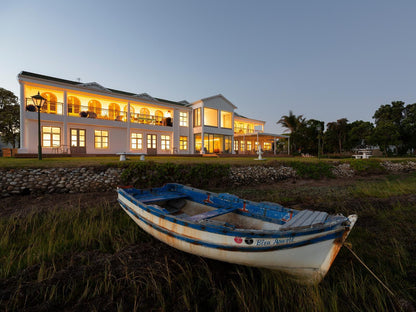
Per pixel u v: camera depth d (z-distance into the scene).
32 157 13.34
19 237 4.81
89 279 3.43
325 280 3.53
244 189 11.23
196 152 24.33
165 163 10.77
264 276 3.54
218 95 24.42
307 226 2.88
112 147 18.56
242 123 32.03
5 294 3.05
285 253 3.02
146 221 4.30
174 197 5.72
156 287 3.23
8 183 7.57
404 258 4.03
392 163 19.62
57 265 3.81
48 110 16.19
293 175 14.77
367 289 3.30
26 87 15.08
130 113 19.97
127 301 3.04
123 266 3.83
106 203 7.26
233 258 3.25
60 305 2.92
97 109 18.80
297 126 34.66
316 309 2.86
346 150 37.47
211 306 3.04
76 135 16.88
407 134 34.06
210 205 5.37
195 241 3.44
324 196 9.34
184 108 22.86
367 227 5.62
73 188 8.50
